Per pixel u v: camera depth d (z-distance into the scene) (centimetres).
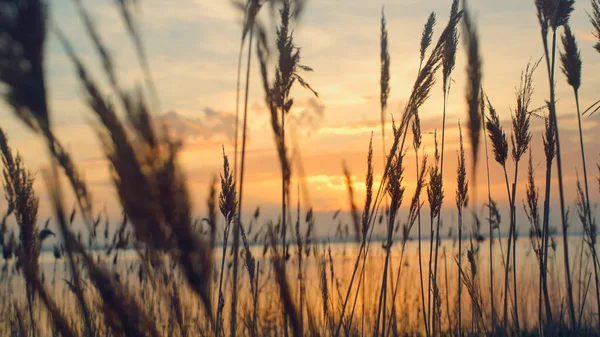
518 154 350
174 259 95
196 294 97
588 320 453
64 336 129
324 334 352
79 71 91
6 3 81
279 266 174
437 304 388
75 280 132
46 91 88
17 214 160
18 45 83
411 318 554
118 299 109
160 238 93
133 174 91
